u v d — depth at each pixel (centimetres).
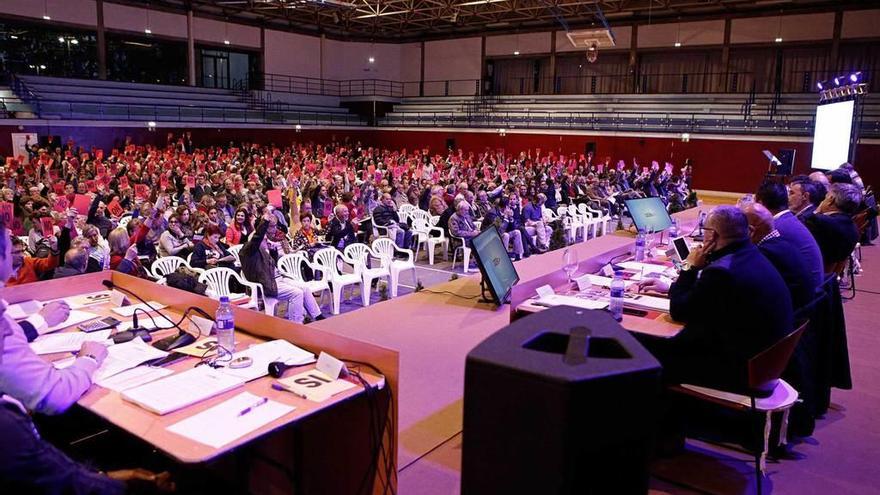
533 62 3378
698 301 326
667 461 362
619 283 366
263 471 312
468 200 1281
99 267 661
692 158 2592
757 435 314
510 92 3478
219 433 223
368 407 270
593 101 3022
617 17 3033
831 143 1459
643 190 1881
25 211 958
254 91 3183
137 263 606
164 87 2853
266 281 695
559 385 122
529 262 508
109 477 221
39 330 326
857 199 530
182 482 292
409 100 3609
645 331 338
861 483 344
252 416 236
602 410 125
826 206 543
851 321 643
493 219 1131
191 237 888
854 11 2525
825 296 394
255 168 1931
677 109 2777
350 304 865
